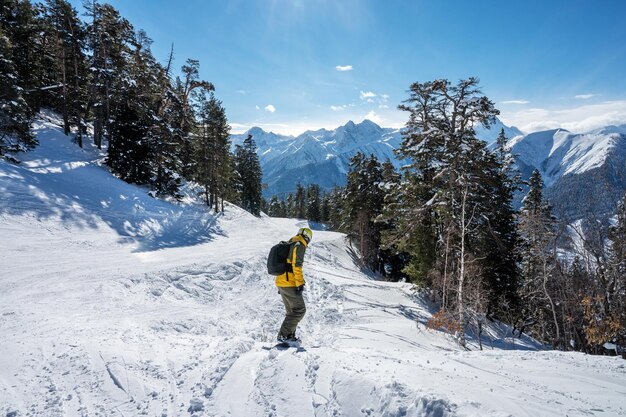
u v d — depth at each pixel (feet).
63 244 65.16
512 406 10.25
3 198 71.26
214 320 39.63
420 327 53.62
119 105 120.16
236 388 13.20
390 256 126.52
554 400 11.51
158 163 117.91
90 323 27.99
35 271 47.55
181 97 145.69
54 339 20.40
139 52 137.08
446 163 69.21
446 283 61.98
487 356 18.62
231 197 157.79
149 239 82.43
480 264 67.41
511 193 81.30
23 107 91.61
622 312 51.98
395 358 15.85
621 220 53.78
